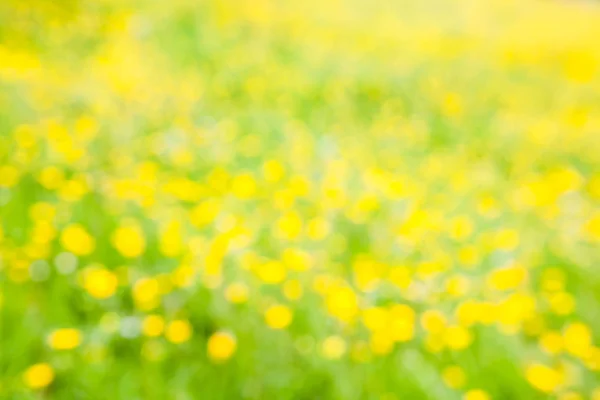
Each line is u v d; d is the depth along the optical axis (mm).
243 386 2246
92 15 8281
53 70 6109
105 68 6621
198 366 2289
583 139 6344
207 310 2613
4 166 3602
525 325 2848
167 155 4383
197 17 9125
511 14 15516
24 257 2730
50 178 3562
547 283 3209
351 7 13344
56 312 2459
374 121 6332
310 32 10242
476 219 4008
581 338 2557
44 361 2201
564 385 2414
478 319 2660
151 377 2184
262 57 8008
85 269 2678
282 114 5848
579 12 17578
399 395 2264
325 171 4516
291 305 2691
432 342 2559
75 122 4566
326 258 3223
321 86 7027
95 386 2100
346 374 2322
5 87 4879
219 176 4090
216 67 7324
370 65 8375
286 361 2387
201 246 3035
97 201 3408
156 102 5547
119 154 4230
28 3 7805
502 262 3379
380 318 2559
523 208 4391
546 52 11586
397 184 4309
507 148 5859
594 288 3291
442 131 6207
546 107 8148
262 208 3775
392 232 3654
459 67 9484
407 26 12539
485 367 2451
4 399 1979
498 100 8023
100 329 2389
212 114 5551
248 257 2982
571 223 4145
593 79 10125
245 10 10789
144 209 3410
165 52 7637
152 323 2408
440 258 3361
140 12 8781
